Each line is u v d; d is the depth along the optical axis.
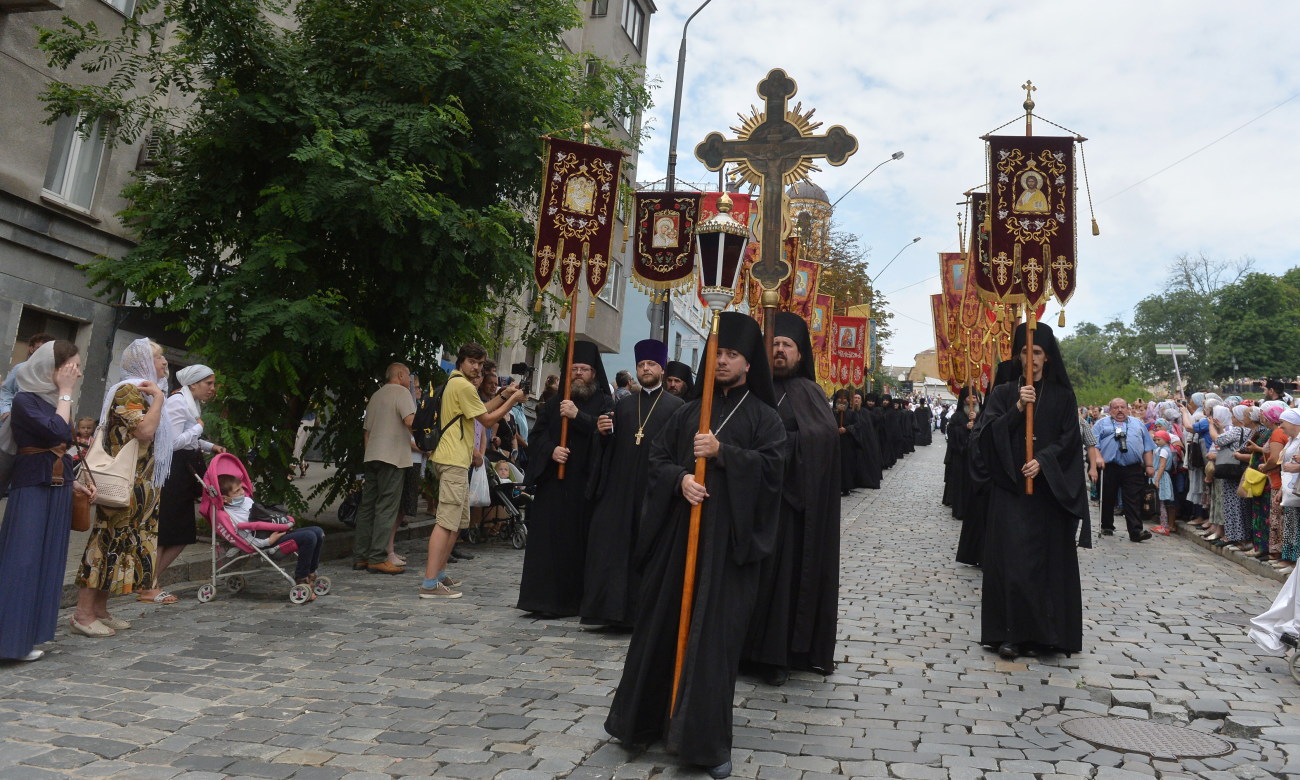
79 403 14.11
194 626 6.79
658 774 4.21
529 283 11.08
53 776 3.93
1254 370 75.06
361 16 10.18
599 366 8.47
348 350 9.43
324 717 4.85
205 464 7.99
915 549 12.38
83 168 13.99
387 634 6.78
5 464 5.67
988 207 8.37
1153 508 16.91
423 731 4.68
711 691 4.20
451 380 8.51
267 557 7.72
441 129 9.67
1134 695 5.74
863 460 20.44
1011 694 5.73
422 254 10.02
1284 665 6.53
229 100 9.41
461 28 10.32
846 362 22.86
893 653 6.70
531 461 7.82
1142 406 16.33
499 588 8.91
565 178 9.54
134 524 6.45
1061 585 6.72
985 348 16.06
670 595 4.49
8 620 5.51
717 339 4.56
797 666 6.00
